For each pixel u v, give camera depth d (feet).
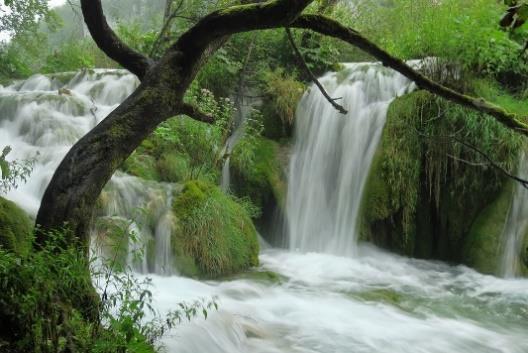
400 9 37.37
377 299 20.71
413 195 26.45
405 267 25.75
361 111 29.50
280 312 18.38
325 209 28.86
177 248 21.49
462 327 18.28
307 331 16.79
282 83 31.99
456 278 24.35
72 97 32.94
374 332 17.15
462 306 20.62
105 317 10.54
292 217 29.45
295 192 29.96
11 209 16.48
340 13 39.93
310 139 30.66
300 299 19.98
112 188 22.57
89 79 37.58
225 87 33.71
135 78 36.42
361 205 27.20
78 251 9.83
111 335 9.85
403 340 16.70
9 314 9.04
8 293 9.00
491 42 27.22
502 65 27.50
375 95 30.55
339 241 27.84
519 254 24.63
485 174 25.98
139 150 26.86
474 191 26.35
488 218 25.82
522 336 17.72
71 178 9.83
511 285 23.40
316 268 24.67
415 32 31.30
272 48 35.60
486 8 29.17
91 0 10.39
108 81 36.45
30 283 8.98
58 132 29.78
